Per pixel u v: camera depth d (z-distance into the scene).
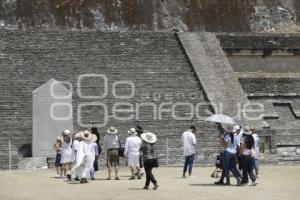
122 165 63.28
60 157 52.56
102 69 75.38
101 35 80.12
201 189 42.56
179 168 60.88
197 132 68.00
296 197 38.91
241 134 45.38
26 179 50.12
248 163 44.72
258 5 102.31
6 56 74.75
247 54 90.44
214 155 66.31
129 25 97.00
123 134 67.25
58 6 95.31
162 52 80.00
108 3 97.12
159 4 99.00
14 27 93.06
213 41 84.81
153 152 42.72
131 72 75.62
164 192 41.00
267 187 43.88
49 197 39.34
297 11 102.81
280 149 74.00
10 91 69.75
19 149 64.62
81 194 40.47
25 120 66.75
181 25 98.94
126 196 39.28
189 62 79.00
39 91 63.66
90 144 47.88
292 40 92.44
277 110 80.44
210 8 100.88
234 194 39.97
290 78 83.94
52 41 78.06
